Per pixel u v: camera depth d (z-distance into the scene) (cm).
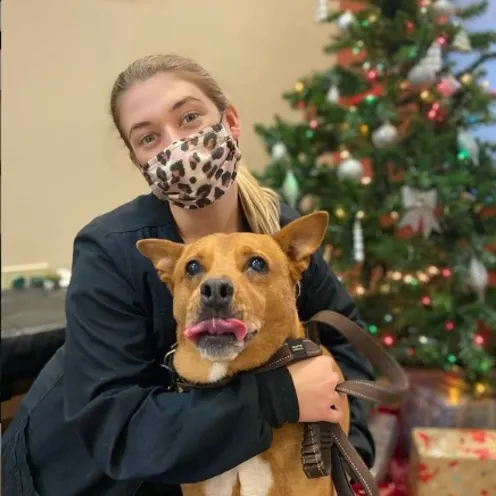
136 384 128
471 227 248
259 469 113
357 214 245
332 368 120
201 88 139
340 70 270
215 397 110
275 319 112
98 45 286
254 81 349
